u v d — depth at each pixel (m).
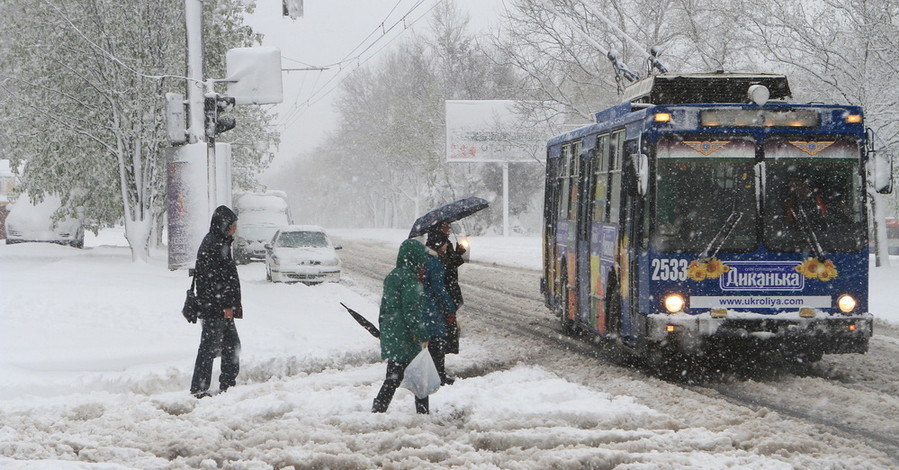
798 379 13.98
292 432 10.18
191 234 23.56
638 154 13.95
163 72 33.62
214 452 9.40
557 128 44.69
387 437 9.93
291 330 18.36
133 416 11.30
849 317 13.77
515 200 83.44
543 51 41.84
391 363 11.11
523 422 10.64
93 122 34.56
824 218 14.01
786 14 31.09
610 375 14.53
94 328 16.98
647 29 40.38
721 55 34.69
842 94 30.00
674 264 13.88
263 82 23.89
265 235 44.16
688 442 9.62
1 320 17.36
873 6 29.67
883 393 12.82
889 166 14.04
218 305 12.85
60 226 47.16
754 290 13.86
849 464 8.72
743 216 13.92
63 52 33.78
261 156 45.75
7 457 9.24
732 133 14.04
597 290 17.06
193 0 23.30
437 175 84.69
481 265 44.31
